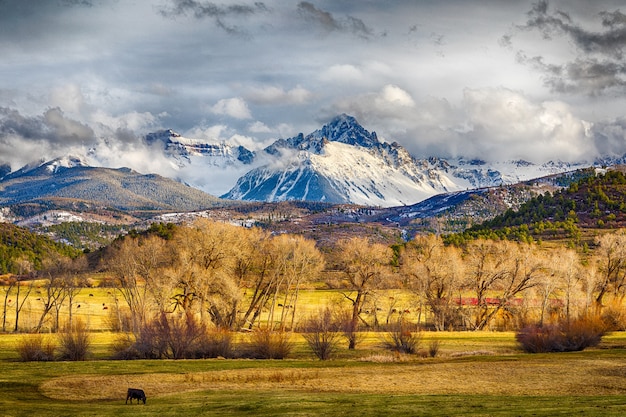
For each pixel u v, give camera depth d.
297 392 60.44
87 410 52.06
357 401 53.06
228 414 48.72
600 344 98.06
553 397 53.69
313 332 91.81
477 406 48.66
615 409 44.12
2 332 130.75
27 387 64.31
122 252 126.81
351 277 136.38
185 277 118.50
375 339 111.56
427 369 75.12
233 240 127.00
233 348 94.31
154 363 82.56
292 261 133.50
